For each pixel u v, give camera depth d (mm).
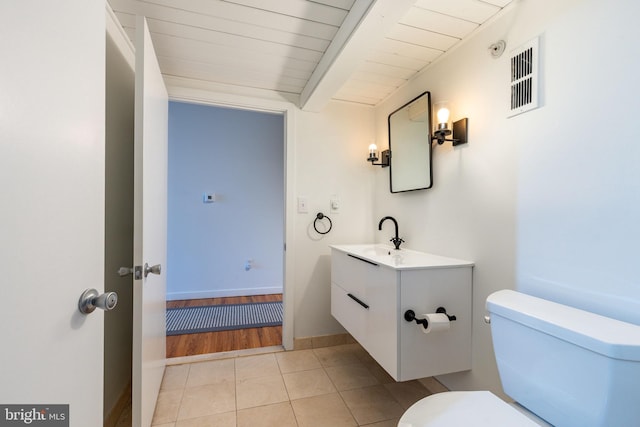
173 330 2547
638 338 731
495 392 1279
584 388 766
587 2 961
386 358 1353
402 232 2023
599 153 926
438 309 1334
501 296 1098
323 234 2307
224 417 1440
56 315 568
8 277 453
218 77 1953
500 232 1276
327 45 1573
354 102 2373
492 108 1329
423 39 1500
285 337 2203
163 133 1616
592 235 944
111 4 1254
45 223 539
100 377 743
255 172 3695
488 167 1342
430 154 1709
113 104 1369
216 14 1318
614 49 889
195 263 3520
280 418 1438
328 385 1729
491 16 1318
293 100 2221
